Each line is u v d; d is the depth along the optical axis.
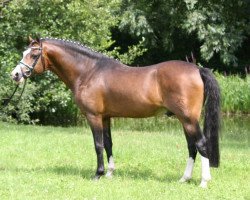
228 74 28.19
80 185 8.59
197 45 28.92
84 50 9.20
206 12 25.42
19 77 9.19
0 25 16.78
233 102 22.42
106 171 9.89
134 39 28.28
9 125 16.03
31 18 17.05
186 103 8.39
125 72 8.87
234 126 18.45
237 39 25.58
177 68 8.50
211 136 8.45
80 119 19.64
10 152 11.63
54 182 8.77
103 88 8.92
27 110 16.89
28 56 9.20
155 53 29.34
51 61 9.29
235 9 26.50
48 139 13.44
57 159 11.02
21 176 9.22
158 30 27.23
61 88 17.33
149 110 8.73
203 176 8.52
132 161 10.91
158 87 8.59
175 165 10.55
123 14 25.33
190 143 8.91
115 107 8.91
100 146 9.05
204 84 8.45
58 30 17.14
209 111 8.41
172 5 26.28
